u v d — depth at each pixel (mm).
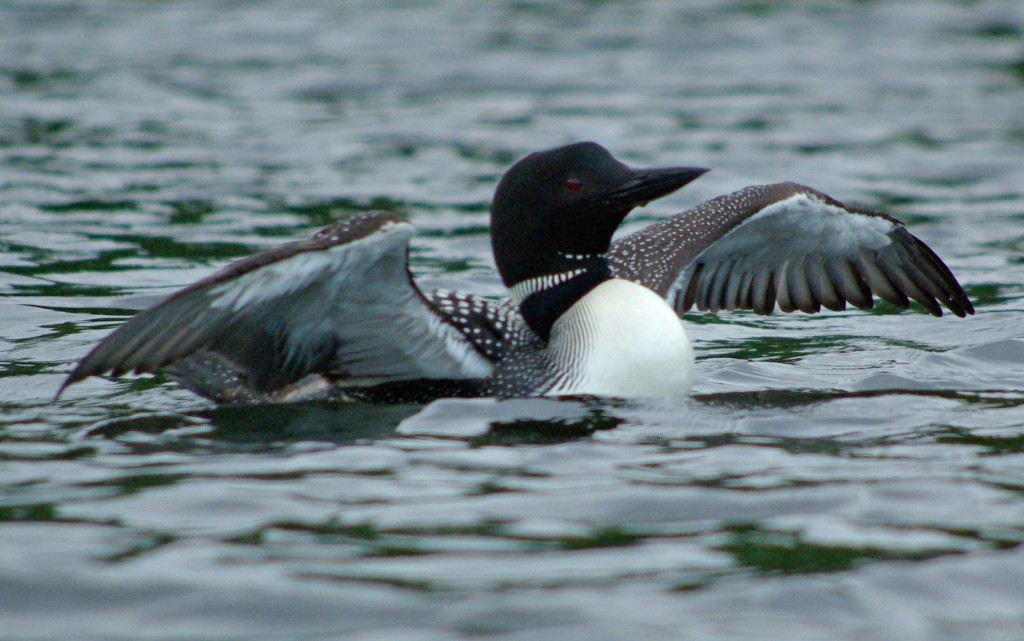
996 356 10578
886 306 13055
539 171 9453
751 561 5859
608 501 6699
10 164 17953
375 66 25516
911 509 6547
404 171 18438
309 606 5328
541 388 9070
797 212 10305
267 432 8148
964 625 5250
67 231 14844
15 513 6383
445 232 15422
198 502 6574
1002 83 24297
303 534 6148
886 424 8414
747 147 19641
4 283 12656
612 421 8422
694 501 6707
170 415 8594
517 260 9633
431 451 7691
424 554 5914
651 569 5770
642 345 9039
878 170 18609
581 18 30469
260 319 8172
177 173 17875
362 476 7125
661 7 31656
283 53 26547
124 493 6723
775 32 28922
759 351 11188
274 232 15031
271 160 18859
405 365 9031
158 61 25500
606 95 23516
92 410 8734
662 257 10500
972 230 15633
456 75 24938
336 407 8898
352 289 8203
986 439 7973
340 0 32500
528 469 7305
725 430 8250
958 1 31547
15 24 28781
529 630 5125
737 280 11234
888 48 27375
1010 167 18750
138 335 7508
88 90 22953
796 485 6965
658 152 19219
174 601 5359
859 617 5309
